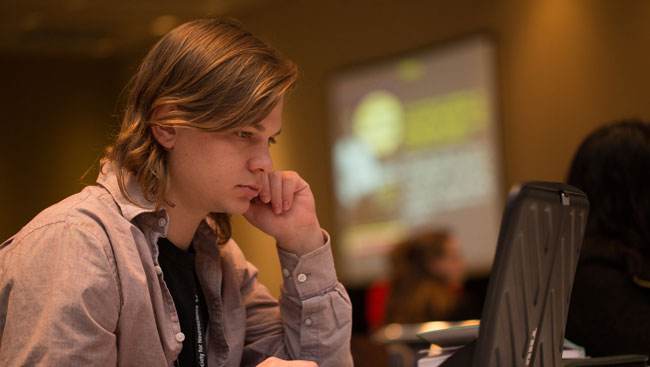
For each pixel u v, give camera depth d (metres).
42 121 8.73
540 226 1.11
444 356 1.58
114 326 1.29
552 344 1.24
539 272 1.14
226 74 1.34
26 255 1.27
